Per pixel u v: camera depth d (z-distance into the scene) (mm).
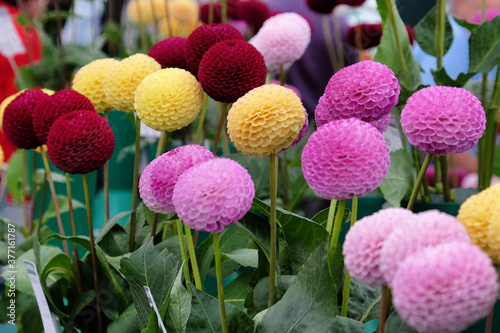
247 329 582
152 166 609
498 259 476
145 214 800
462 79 787
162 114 675
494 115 848
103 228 775
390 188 812
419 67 880
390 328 553
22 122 744
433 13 901
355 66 596
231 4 1345
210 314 586
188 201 523
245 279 758
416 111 548
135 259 631
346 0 1111
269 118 558
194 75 738
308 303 552
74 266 777
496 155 1064
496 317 695
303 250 646
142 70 743
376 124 636
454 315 411
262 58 662
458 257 415
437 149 550
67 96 717
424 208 824
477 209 483
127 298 765
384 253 445
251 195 535
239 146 575
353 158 520
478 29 819
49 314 700
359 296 658
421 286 413
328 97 595
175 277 619
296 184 1027
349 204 871
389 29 855
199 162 596
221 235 817
